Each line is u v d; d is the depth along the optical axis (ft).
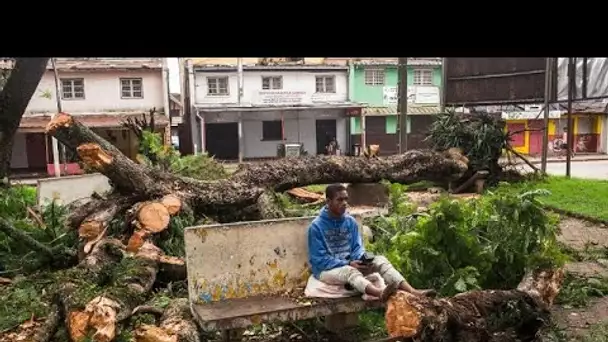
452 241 18.89
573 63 50.31
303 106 97.96
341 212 15.35
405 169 35.99
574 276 22.57
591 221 35.53
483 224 20.92
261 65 97.50
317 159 32.53
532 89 54.60
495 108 70.85
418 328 13.33
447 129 48.67
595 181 53.78
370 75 102.94
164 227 21.63
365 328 16.58
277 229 16.01
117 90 86.69
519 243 19.61
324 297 14.89
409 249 19.13
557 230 21.03
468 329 14.05
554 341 15.92
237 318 13.60
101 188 37.19
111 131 83.25
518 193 21.26
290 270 16.08
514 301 15.65
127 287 16.80
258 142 100.27
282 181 30.45
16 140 85.76
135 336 14.02
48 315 16.07
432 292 14.84
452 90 64.44
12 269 22.07
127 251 20.36
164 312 15.99
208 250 15.07
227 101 96.68
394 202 32.32
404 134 46.93
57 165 77.41
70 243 24.20
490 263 19.03
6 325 15.81
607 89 46.16
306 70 99.14
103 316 14.48
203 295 14.92
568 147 57.16
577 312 19.04
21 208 31.94
